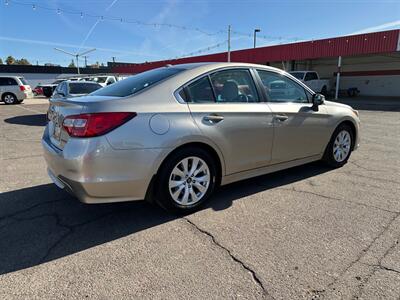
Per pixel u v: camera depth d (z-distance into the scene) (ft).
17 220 10.95
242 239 9.61
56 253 8.96
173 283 7.65
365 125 33.50
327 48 72.79
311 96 14.97
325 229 10.16
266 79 13.41
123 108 9.66
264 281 7.68
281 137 13.34
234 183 14.44
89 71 202.18
